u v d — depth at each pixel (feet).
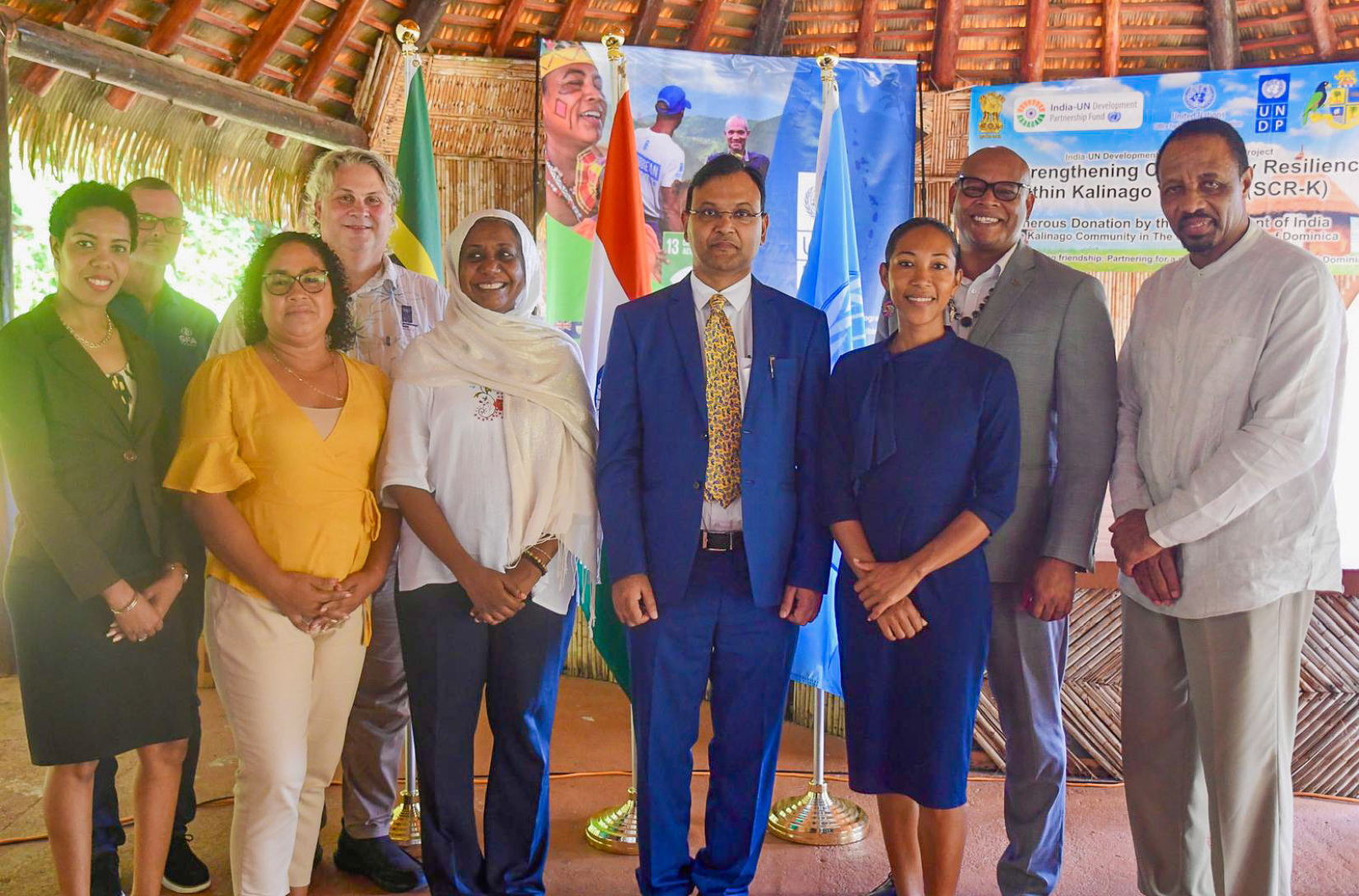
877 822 10.72
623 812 10.27
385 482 7.98
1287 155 12.66
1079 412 8.44
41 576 7.48
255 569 7.41
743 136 14.30
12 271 12.14
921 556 7.73
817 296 10.53
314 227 9.73
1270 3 13.14
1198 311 8.14
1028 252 8.91
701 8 14.34
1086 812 10.96
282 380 7.74
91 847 8.29
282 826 7.63
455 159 14.47
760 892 9.12
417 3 13.33
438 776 8.20
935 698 7.83
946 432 7.88
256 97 13.00
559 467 8.45
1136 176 13.06
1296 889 9.25
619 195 10.52
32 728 7.49
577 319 14.21
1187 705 8.39
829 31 14.69
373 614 9.19
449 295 8.78
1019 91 13.38
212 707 14.11
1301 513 7.85
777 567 8.23
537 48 14.37
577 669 16.42
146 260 9.27
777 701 8.47
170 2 12.10
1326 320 7.67
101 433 7.57
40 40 11.20
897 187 14.29
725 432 8.29
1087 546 8.30
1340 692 11.48
